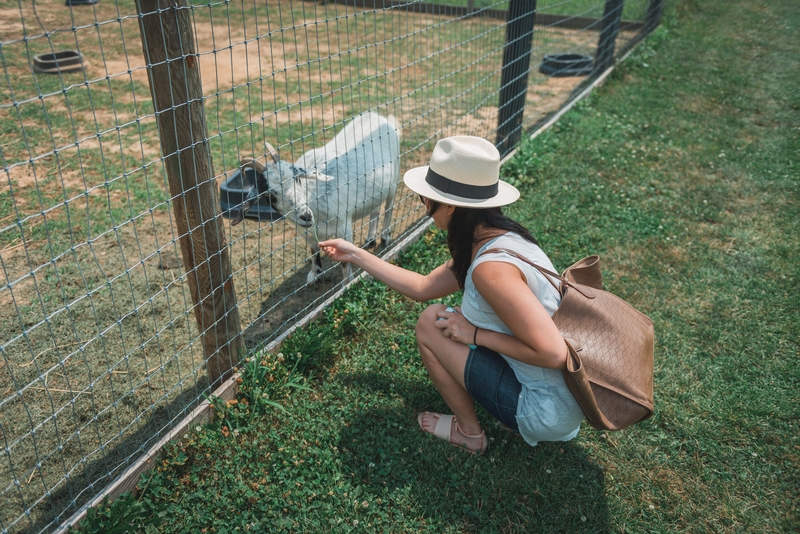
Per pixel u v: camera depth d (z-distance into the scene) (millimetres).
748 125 7023
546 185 5582
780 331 3771
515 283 2230
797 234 4883
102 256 4555
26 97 7711
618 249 4652
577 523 2629
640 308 4004
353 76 9055
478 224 2439
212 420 3068
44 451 2979
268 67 9703
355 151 4051
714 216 5129
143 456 2760
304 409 3117
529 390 2527
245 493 2648
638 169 5938
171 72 2373
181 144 2531
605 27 8406
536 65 9156
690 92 7992
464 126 6969
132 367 3533
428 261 4434
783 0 12477
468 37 10680
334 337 3627
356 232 5000
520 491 2752
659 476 2846
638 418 2439
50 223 4887
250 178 4211
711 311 3969
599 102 7621
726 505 2695
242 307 4090
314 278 4289
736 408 3207
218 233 2824
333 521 2570
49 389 3355
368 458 2855
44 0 12727
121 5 12820
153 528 2492
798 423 3111
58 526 2471
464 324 2576
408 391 3260
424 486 2734
